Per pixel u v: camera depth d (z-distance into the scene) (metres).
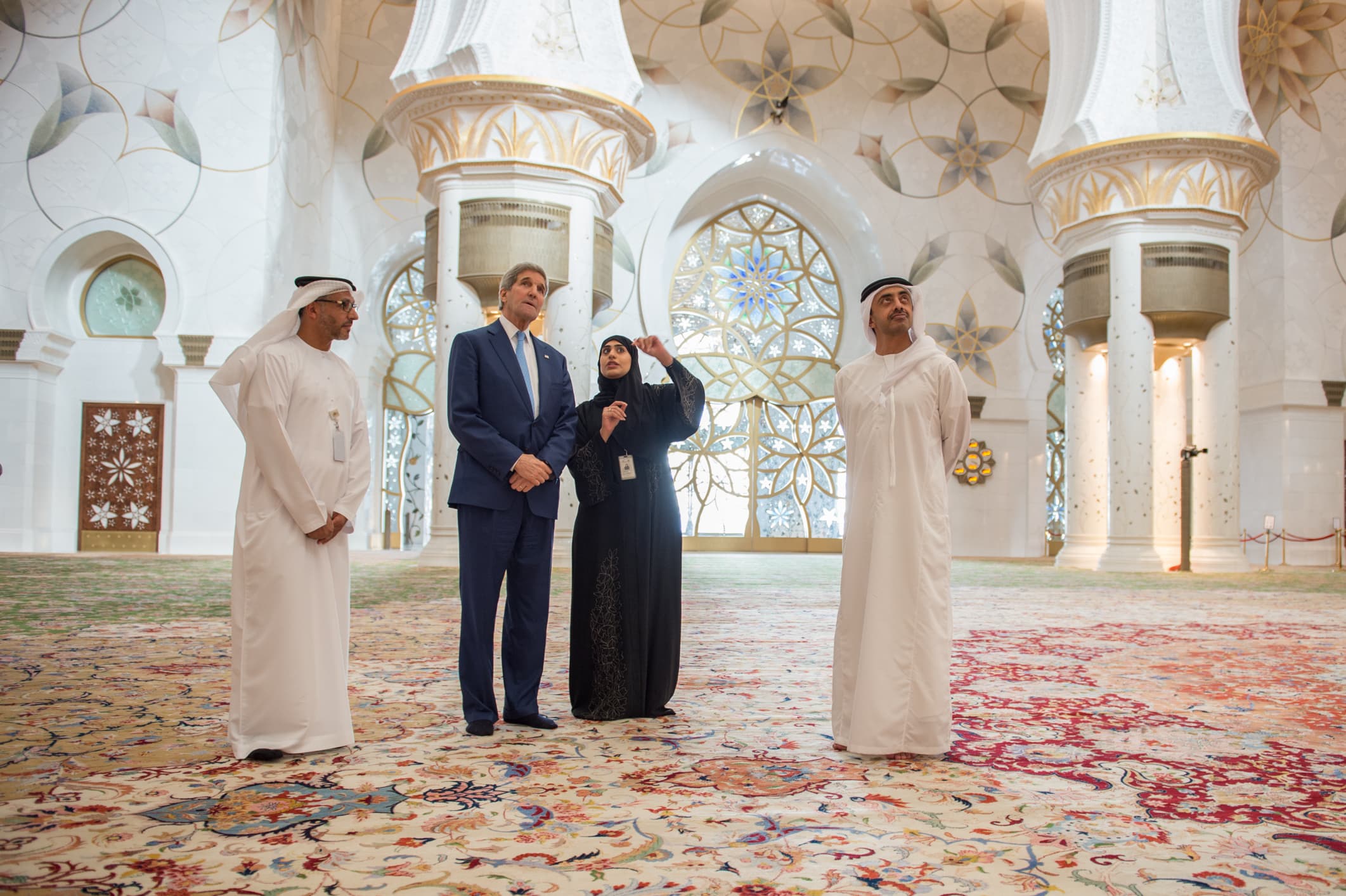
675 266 17.45
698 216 17.59
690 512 17.16
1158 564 12.59
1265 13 16.92
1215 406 12.98
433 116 10.49
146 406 13.67
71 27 13.63
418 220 15.82
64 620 5.54
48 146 13.55
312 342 2.90
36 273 13.38
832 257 18.02
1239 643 5.38
